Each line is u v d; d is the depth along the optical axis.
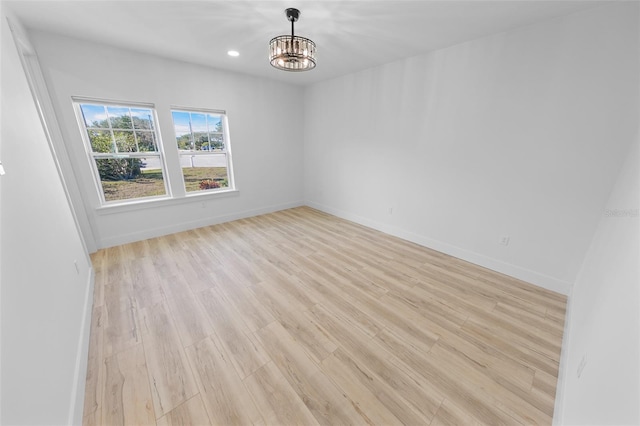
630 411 0.61
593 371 1.02
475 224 2.92
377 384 1.48
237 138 4.25
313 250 3.31
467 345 1.78
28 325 1.04
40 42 2.54
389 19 2.19
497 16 2.11
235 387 1.45
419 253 3.26
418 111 3.23
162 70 3.32
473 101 2.70
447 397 1.41
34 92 2.18
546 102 2.25
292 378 1.52
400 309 2.15
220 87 3.87
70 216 2.28
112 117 3.15
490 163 2.69
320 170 5.00
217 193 4.19
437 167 3.17
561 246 2.35
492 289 2.46
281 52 1.97
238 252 3.21
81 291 1.96
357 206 4.40
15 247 1.08
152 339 1.79
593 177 2.10
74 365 1.42
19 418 0.85
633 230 1.10
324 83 4.45
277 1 1.93
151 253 3.14
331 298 2.29
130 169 3.39
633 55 1.83
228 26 2.38
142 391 1.42
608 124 1.98
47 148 2.07
